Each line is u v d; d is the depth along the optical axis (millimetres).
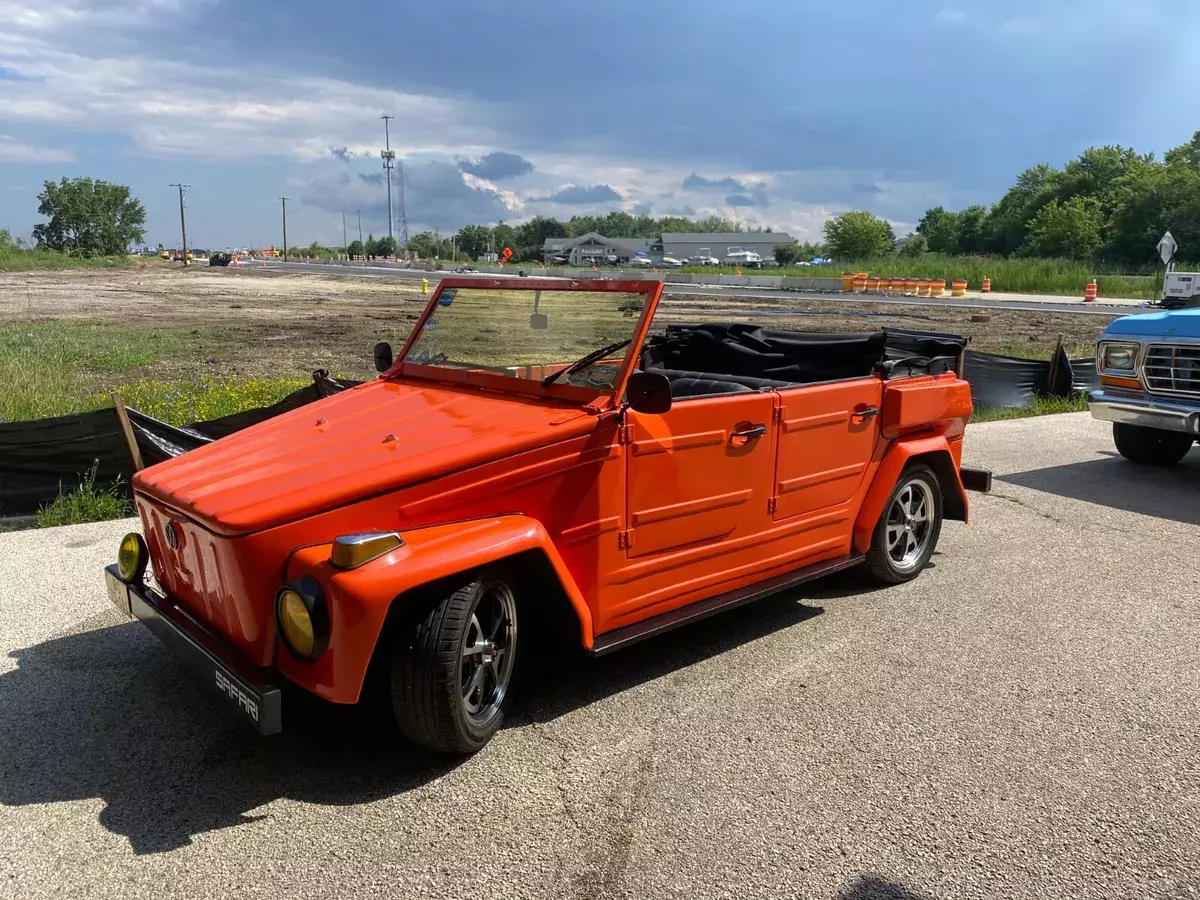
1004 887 2740
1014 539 6367
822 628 4738
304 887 2686
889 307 33062
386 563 2928
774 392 4285
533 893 2668
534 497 3436
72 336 18688
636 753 3461
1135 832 3027
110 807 3074
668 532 3920
